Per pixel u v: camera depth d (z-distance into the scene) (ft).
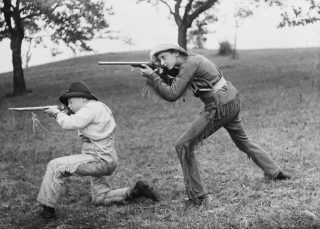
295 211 15.92
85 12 73.72
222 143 28.84
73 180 22.97
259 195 18.02
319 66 76.95
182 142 17.52
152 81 17.10
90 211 18.06
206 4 79.46
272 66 87.15
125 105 54.54
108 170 17.67
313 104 40.24
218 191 19.39
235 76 77.10
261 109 41.04
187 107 48.52
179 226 15.78
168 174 23.27
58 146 32.86
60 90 80.69
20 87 81.00
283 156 23.80
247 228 15.15
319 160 22.40
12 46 80.28
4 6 75.15
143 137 34.53
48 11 72.38
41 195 17.13
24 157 29.71
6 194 21.31
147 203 18.44
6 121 46.91
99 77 95.91
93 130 17.39
